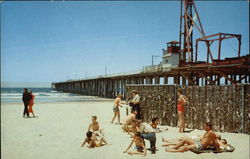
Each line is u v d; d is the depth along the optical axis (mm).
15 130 8898
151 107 10445
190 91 9305
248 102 7969
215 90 8625
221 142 6434
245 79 19203
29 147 6438
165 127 9516
